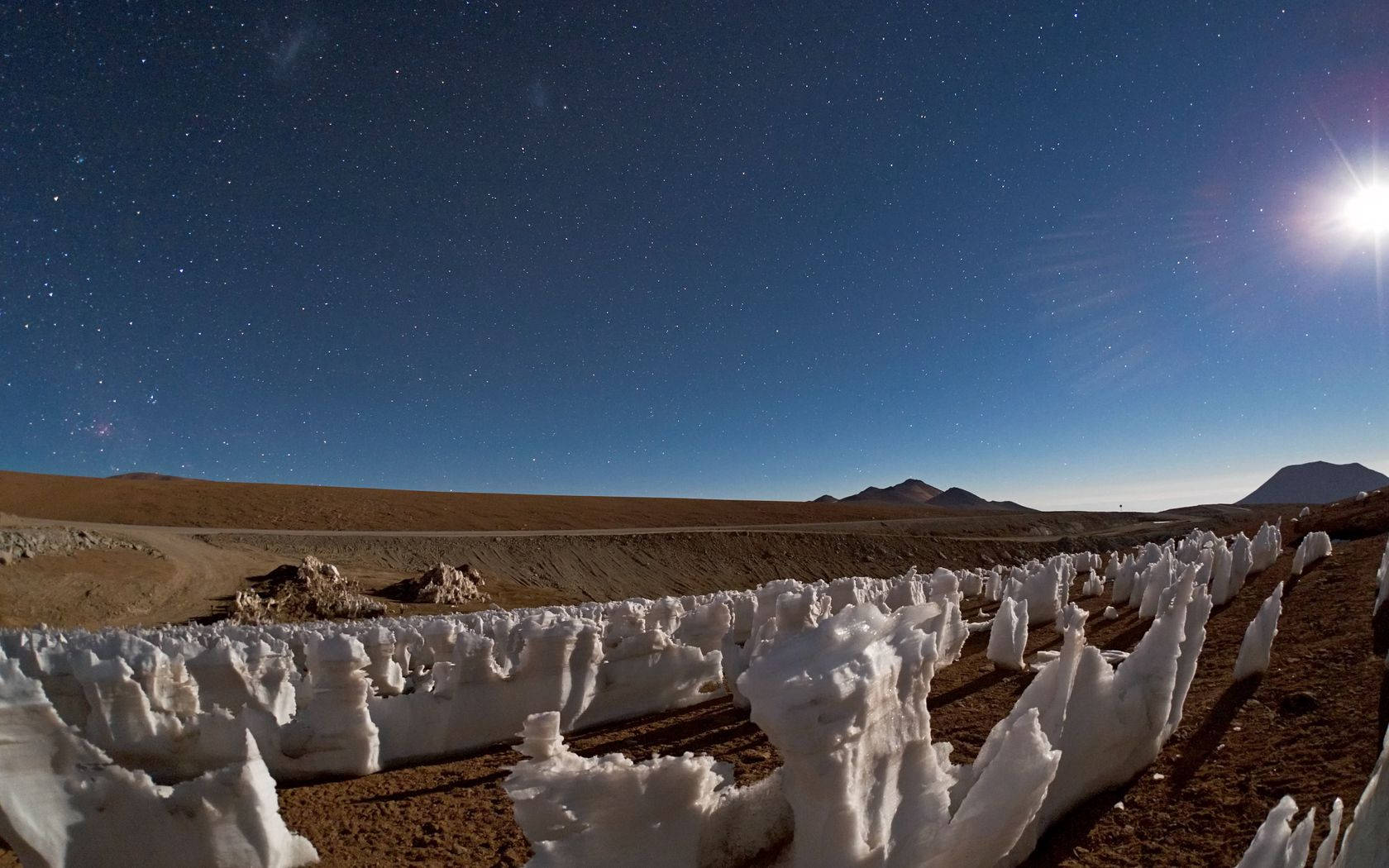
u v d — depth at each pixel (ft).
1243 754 19.30
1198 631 21.74
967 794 14.47
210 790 17.01
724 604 41.73
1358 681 22.08
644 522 250.78
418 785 24.73
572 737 30.37
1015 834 13.15
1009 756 13.12
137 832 16.51
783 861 12.25
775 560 207.62
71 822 16.14
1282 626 34.63
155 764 21.88
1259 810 16.17
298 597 103.09
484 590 130.62
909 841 12.59
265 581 112.16
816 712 11.25
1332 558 52.80
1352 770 16.61
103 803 16.44
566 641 30.66
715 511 296.51
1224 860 14.48
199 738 22.76
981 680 33.01
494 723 29.43
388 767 27.14
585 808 11.48
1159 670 19.74
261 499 209.36
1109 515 348.38
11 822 15.53
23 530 111.55
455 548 173.06
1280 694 23.24
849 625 12.49
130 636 35.83
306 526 187.32
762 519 280.72
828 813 11.44
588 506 277.44
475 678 29.37
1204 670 29.32
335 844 20.03
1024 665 34.86
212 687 26.43
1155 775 19.10
